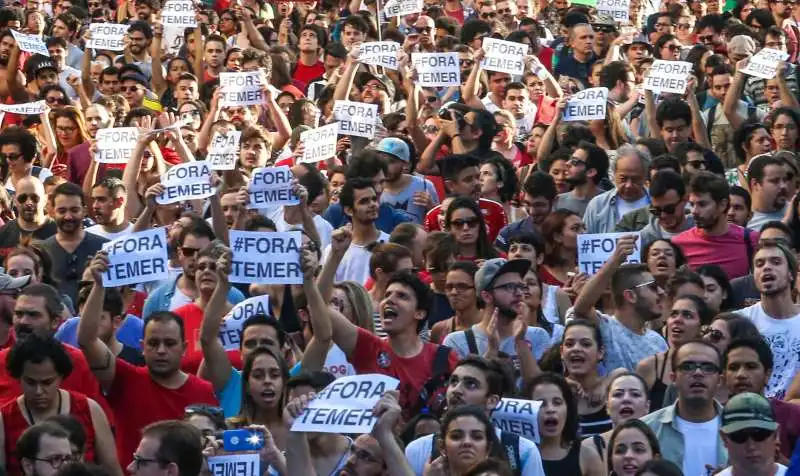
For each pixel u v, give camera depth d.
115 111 25.19
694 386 13.97
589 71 29.73
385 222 20.09
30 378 13.46
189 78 26.31
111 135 21.27
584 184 20.56
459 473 12.60
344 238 15.35
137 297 18.16
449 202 18.67
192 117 24.86
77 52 30.92
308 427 11.70
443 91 27.39
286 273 14.84
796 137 22.88
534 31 30.52
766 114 24.52
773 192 19.83
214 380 15.05
